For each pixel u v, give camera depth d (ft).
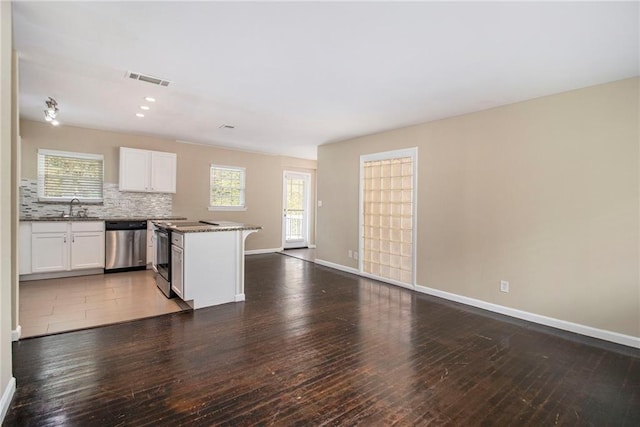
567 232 10.37
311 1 6.07
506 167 11.81
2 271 5.73
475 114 12.78
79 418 5.76
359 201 17.98
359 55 8.30
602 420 6.05
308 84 10.32
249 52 8.27
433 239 14.23
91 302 12.19
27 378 6.98
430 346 9.06
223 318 10.94
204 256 12.07
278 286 15.30
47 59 8.79
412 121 14.46
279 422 5.79
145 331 9.71
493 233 12.17
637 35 7.04
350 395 6.66
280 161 25.91
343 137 18.29
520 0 5.89
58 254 15.35
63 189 16.93
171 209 20.33
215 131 17.33
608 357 8.53
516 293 11.54
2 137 5.77
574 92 10.23
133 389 6.69
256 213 24.57
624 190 9.32
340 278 17.07
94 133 17.51
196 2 6.17
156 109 13.35
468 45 7.66
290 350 8.65
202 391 6.68
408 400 6.54
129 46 8.04
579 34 7.06
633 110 9.18
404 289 15.11
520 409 6.32
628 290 9.29
